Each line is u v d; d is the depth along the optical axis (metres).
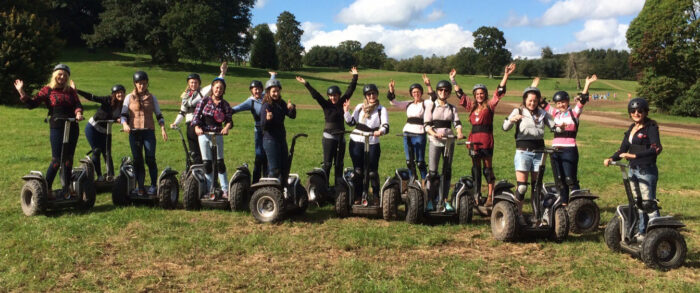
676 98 36.88
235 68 70.69
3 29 25.47
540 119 5.92
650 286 4.32
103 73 51.72
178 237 5.53
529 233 5.64
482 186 9.18
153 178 7.11
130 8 59.69
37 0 29.09
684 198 8.41
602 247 5.48
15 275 4.35
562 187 5.77
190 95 7.28
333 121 6.93
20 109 23.42
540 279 4.52
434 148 6.43
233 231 5.86
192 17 58.09
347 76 92.19
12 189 7.98
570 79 96.88
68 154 6.46
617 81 104.62
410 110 7.45
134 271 4.55
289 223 6.24
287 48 103.31
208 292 4.11
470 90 72.69
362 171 6.73
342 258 4.95
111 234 5.61
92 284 4.23
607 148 15.92
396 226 6.18
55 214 6.43
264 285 4.25
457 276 4.49
